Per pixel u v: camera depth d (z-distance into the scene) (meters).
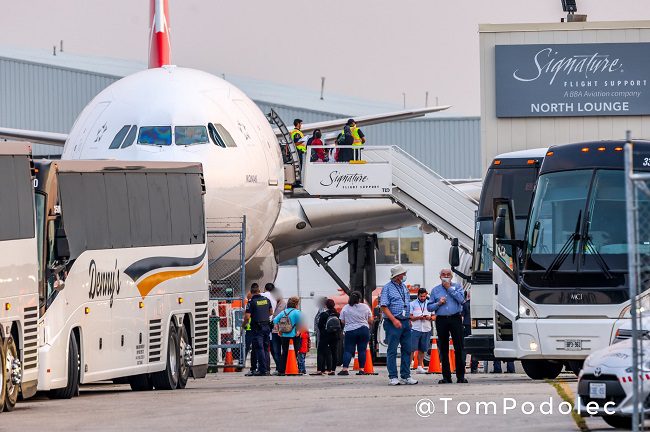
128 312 60.47
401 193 97.00
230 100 82.56
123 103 79.94
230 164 78.06
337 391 55.06
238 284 88.94
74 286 55.66
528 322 58.84
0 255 47.84
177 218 66.31
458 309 61.16
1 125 177.50
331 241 108.56
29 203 50.94
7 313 48.28
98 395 58.25
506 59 97.94
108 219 59.22
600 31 97.56
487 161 98.69
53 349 53.16
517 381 63.50
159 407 47.84
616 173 59.16
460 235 97.56
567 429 36.59
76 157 79.50
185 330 67.12
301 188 94.12
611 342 57.59
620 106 97.44
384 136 189.38
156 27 102.19
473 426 37.50
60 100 179.50
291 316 80.56
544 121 98.31
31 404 51.81
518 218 73.31
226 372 86.50
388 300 59.44
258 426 38.72
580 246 58.53
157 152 76.62
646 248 57.88
